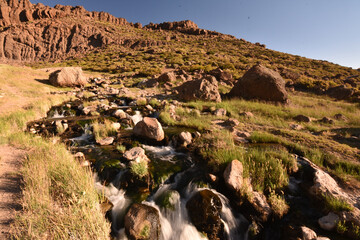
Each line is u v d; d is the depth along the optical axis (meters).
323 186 4.02
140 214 3.49
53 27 81.06
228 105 13.38
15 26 77.50
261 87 14.95
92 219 2.99
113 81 26.44
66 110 12.24
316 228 3.36
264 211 3.67
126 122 9.93
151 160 5.86
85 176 4.17
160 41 70.25
